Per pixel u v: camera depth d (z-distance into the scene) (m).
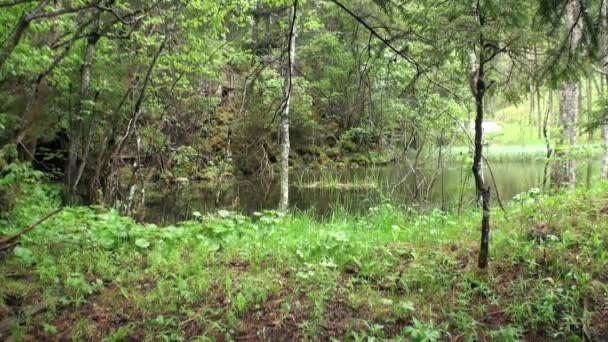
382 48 4.81
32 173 6.20
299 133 23.06
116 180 11.08
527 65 4.25
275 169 19.95
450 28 3.96
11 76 6.95
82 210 6.98
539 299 3.96
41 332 3.84
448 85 7.87
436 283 4.49
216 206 13.35
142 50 10.57
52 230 5.66
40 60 6.84
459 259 4.99
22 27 3.91
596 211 5.80
